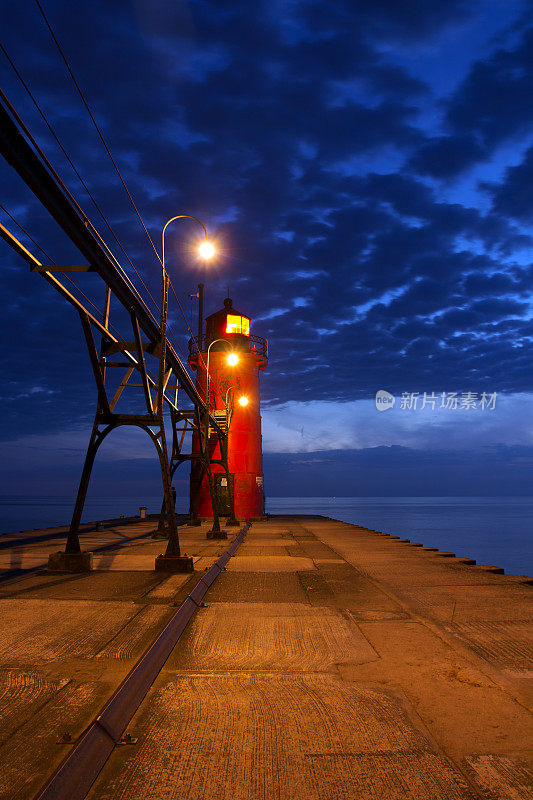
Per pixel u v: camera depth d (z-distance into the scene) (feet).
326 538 71.92
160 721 13.41
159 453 37.91
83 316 33.47
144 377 36.63
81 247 24.61
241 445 119.44
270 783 10.55
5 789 9.88
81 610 24.56
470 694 15.24
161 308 40.98
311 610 26.07
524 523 503.20
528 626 23.21
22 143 17.88
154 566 38.75
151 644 18.60
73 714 13.21
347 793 10.21
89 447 37.55
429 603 28.17
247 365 125.08
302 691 15.37
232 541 60.80
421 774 10.84
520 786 10.44
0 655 18.04
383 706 14.26
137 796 10.14
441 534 346.13
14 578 33.60
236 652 19.17
